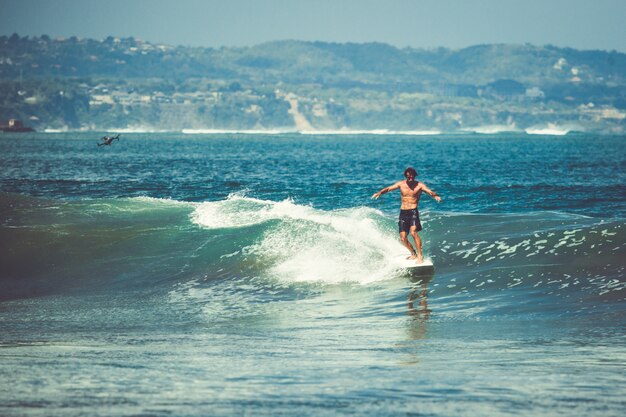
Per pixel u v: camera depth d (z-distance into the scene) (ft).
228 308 179.42
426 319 162.61
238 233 237.66
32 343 141.28
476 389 102.27
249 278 207.10
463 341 139.54
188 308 180.04
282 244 226.58
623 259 198.80
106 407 92.63
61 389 101.81
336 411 91.20
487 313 165.99
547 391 101.14
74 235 241.96
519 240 223.51
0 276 216.13
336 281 202.49
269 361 122.62
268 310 176.35
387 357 125.80
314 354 128.77
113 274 214.48
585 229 223.71
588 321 154.71
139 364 119.75
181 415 89.40
